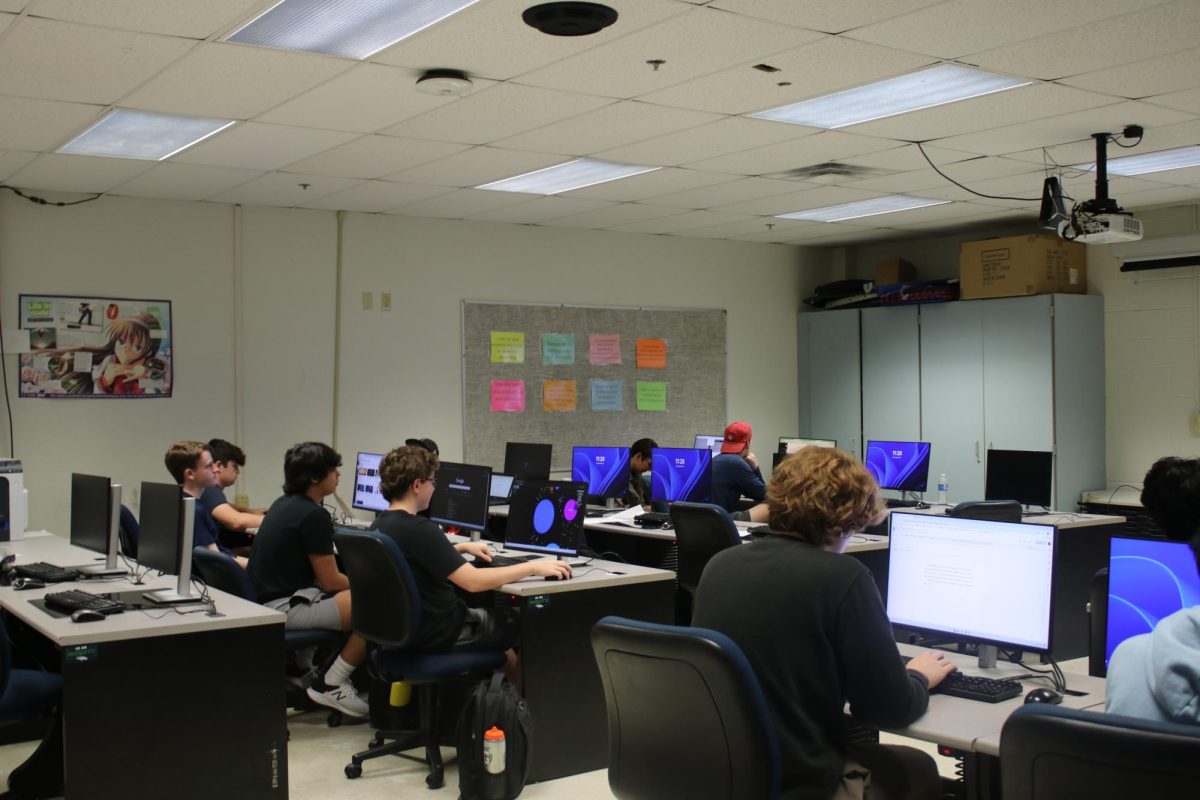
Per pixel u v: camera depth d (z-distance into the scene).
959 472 7.54
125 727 2.95
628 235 7.82
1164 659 1.63
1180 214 6.82
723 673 1.96
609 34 3.38
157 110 4.20
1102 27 3.40
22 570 4.00
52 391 5.67
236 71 3.71
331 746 4.06
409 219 6.85
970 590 2.46
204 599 3.38
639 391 7.84
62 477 5.69
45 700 3.26
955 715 2.15
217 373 6.16
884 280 8.21
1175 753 1.46
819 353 8.55
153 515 3.68
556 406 7.45
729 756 2.01
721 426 8.27
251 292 6.28
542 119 4.44
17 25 3.21
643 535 5.20
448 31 3.34
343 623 4.09
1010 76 3.97
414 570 3.55
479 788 3.36
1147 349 7.04
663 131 4.70
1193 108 4.43
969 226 7.73
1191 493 2.02
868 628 2.05
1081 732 1.54
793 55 3.63
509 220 7.10
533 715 3.60
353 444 6.61
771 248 8.61
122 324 5.87
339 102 4.12
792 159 5.34
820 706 2.07
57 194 5.70
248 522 5.10
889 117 4.53
